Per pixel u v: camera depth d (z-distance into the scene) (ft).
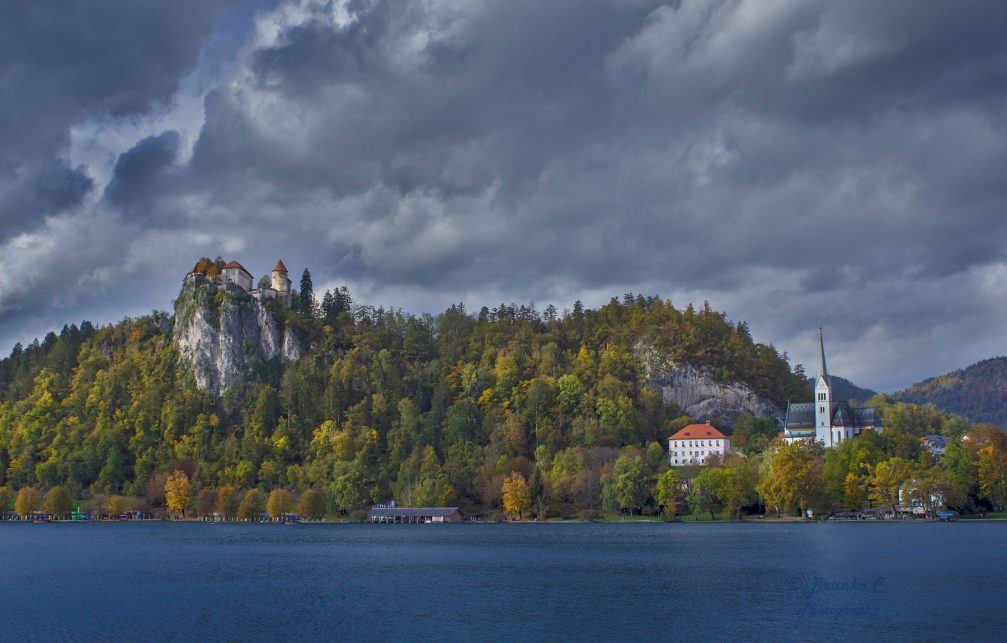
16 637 354.74
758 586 460.14
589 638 342.44
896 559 552.82
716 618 375.86
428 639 343.87
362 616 389.80
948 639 330.95
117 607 418.10
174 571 556.51
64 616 396.16
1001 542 652.07
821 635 340.59
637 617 380.58
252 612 401.90
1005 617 367.45
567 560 602.03
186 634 357.20
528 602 421.59
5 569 573.33
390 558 631.97
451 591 458.91
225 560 625.41
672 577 500.74
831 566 527.81
